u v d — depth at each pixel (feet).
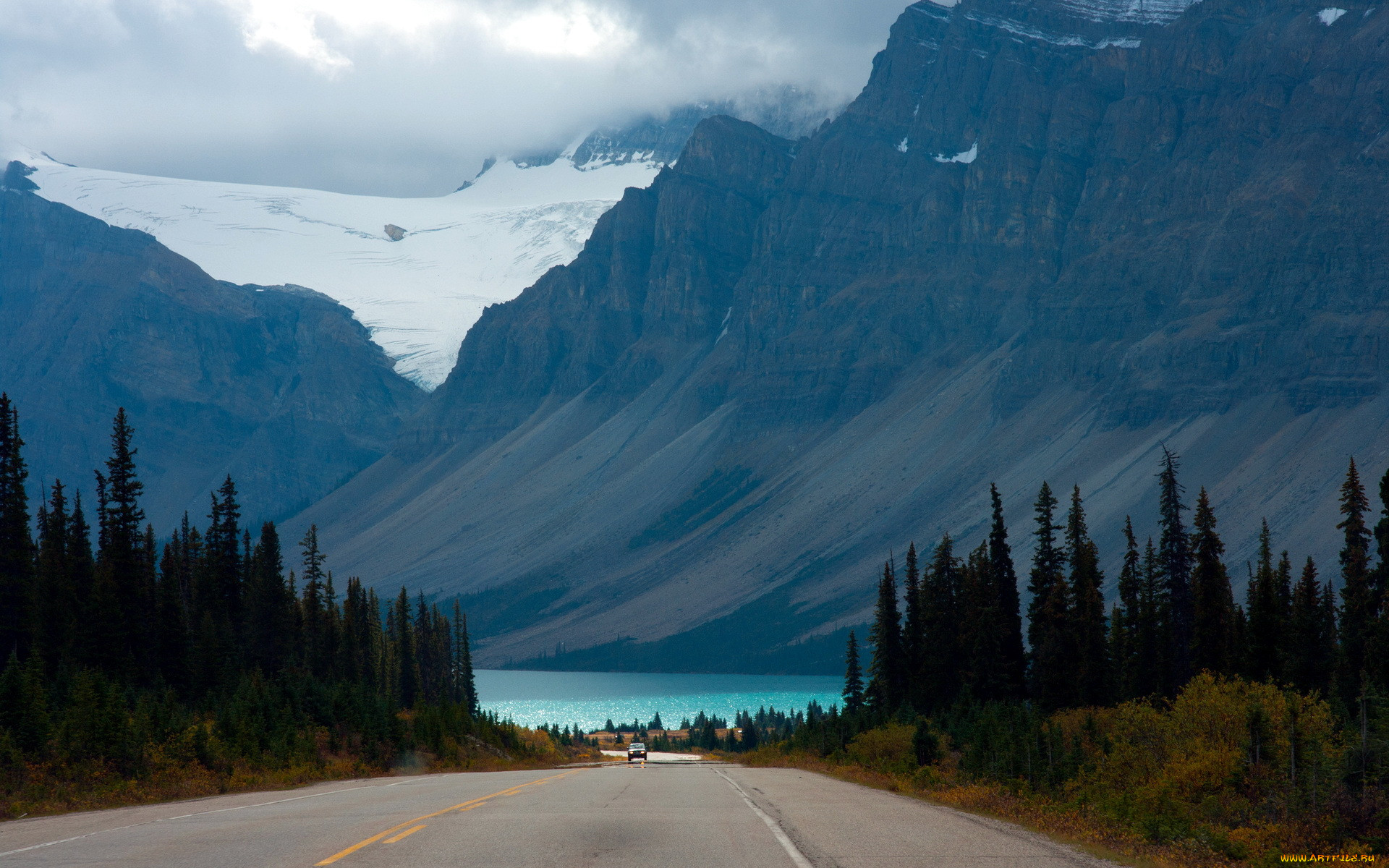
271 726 191.52
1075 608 266.77
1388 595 172.04
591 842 60.90
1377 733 88.07
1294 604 227.81
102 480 276.41
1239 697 106.83
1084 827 76.18
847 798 99.45
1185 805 82.53
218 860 55.11
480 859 54.44
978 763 139.23
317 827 69.00
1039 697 266.77
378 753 197.36
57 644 245.86
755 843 61.41
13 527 239.91
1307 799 75.05
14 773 122.21
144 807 101.55
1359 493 199.52
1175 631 245.04
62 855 58.85
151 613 273.75
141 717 150.71
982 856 58.80
